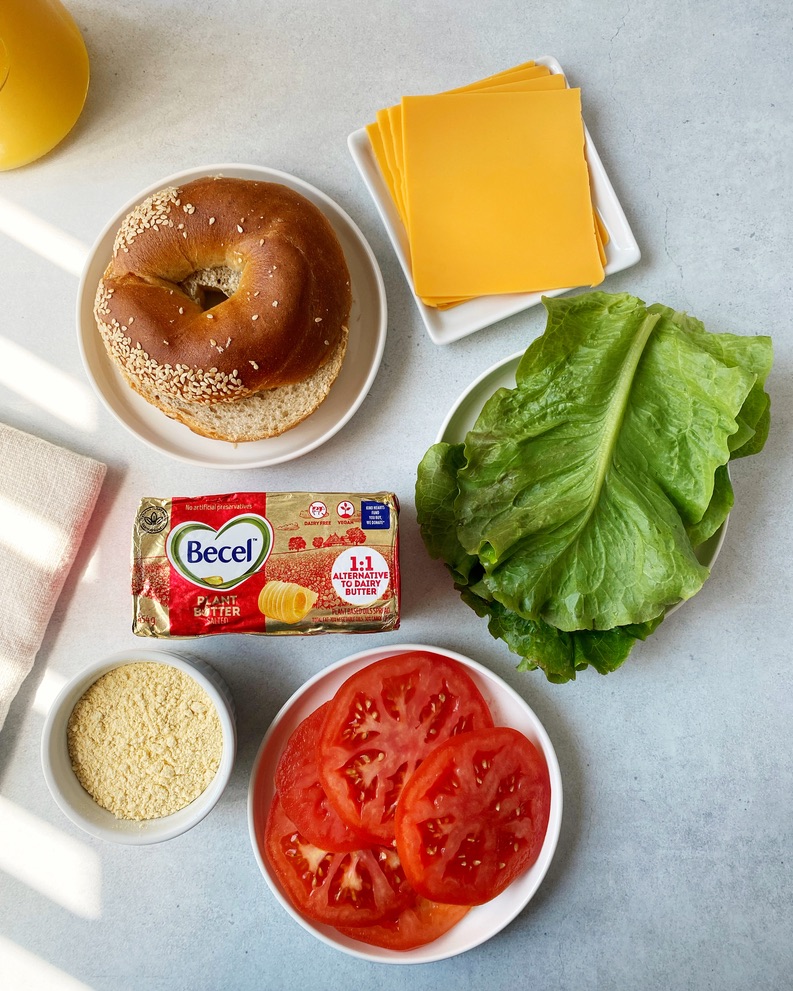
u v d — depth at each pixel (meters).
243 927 0.50
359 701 0.46
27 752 0.50
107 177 0.51
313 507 0.44
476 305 0.50
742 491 0.51
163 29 0.51
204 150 0.51
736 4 0.52
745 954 0.50
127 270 0.47
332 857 0.46
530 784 0.46
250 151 0.51
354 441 0.51
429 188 0.49
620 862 0.50
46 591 0.49
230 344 0.45
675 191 0.52
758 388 0.45
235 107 0.51
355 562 0.44
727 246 0.52
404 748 0.46
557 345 0.45
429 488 0.46
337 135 0.51
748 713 0.51
